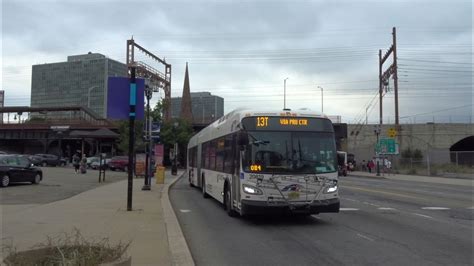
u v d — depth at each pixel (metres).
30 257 5.57
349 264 8.40
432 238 10.98
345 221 13.84
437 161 75.44
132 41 83.38
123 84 15.41
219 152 17.50
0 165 25.19
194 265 8.03
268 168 12.62
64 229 10.95
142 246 9.17
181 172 58.53
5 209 14.85
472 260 8.70
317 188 12.72
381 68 66.81
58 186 26.20
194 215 15.33
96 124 93.69
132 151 15.18
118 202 17.30
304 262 8.58
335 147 13.16
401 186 31.66
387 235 11.43
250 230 12.25
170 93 101.38
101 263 4.97
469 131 81.94
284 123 13.02
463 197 22.33
